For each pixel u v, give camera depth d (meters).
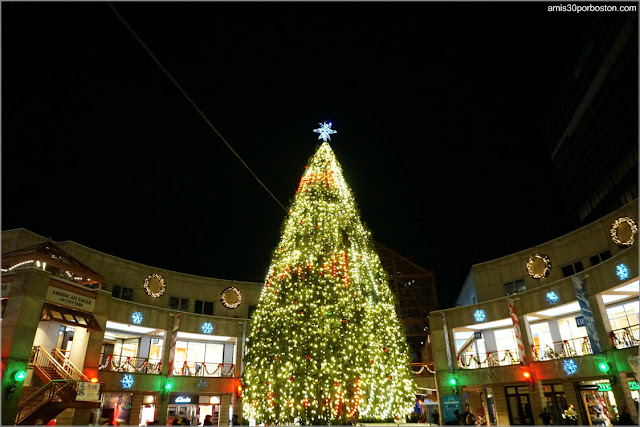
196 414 31.55
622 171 49.59
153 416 28.97
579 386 26.30
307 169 22.98
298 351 17.11
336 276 18.78
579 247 29.47
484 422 32.88
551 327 30.91
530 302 29.47
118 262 31.98
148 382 28.81
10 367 19.41
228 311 36.19
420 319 50.25
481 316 32.16
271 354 17.89
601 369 23.86
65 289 23.61
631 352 22.25
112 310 28.59
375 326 18.44
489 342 33.56
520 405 29.44
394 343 18.92
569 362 25.81
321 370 16.61
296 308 17.98
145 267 33.62
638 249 21.98
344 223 20.48
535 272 31.44
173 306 34.25
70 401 19.55
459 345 40.81
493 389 30.72
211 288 36.53
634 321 25.80
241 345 34.12
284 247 20.44
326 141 24.05
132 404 28.17
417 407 33.16
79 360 24.80
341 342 17.09
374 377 17.28
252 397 18.30
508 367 29.36
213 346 35.47
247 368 19.08
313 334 17.23
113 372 27.08
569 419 24.16
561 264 30.41
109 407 26.95
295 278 19.06
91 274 25.92
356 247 20.27
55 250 24.78
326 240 19.77
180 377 30.72
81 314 24.72
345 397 16.86
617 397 22.73
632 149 47.38
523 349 28.61
